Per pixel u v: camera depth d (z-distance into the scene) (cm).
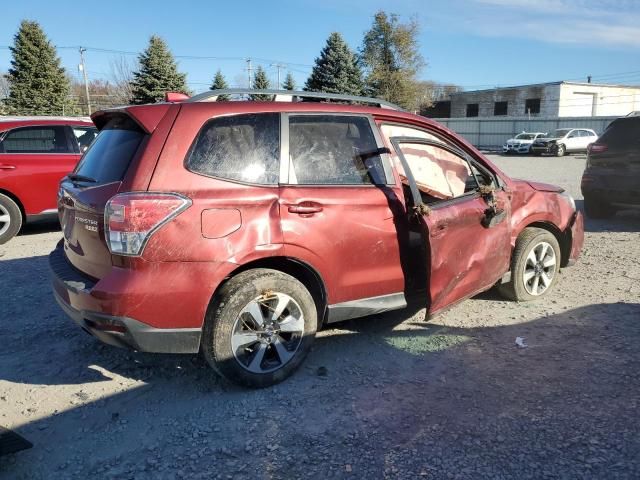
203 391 359
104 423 324
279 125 363
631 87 5616
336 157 380
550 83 5397
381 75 5234
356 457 288
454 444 297
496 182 474
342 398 347
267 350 362
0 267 656
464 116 6184
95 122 418
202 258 322
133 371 389
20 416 331
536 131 4416
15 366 398
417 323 468
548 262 525
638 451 288
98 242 331
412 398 346
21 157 794
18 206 798
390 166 403
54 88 4497
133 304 312
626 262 656
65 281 349
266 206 342
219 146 341
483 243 434
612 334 437
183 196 320
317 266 362
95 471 281
